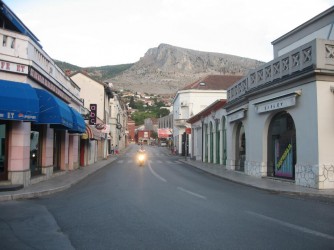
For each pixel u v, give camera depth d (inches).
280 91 743.7
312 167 629.3
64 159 964.0
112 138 2591.0
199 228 322.3
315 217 375.6
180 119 2437.3
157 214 390.9
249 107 915.4
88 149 1412.4
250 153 916.6
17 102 558.6
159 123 4990.2
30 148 703.7
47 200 509.7
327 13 749.9
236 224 339.0
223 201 491.2
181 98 2463.1
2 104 545.6
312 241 277.4
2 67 582.6
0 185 586.9
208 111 1523.1
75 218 373.1
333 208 436.8
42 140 772.6
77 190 632.4
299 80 668.1
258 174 856.9
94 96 1943.9
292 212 406.0
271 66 778.2
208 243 271.7
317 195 559.2
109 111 2433.6
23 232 314.2
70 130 898.7
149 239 285.0
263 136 833.5
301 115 665.0
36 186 637.3
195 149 1930.4
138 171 1130.0
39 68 669.3
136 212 403.2
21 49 605.3
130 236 295.3
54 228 328.5
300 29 847.7
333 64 620.4
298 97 673.0
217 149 1429.6
